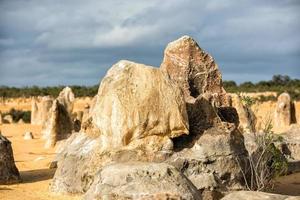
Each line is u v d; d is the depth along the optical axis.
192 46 16.72
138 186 9.26
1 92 102.44
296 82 100.94
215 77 16.81
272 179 15.14
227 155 14.62
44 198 14.79
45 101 47.28
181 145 14.73
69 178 15.59
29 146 33.53
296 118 43.44
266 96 77.31
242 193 6.92
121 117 14.59
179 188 9.27
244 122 19.02
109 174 9.62
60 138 32.97
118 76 14.96
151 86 14.57
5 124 58.06
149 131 14.46
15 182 17.95
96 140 15.56
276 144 20.62
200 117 15.19
